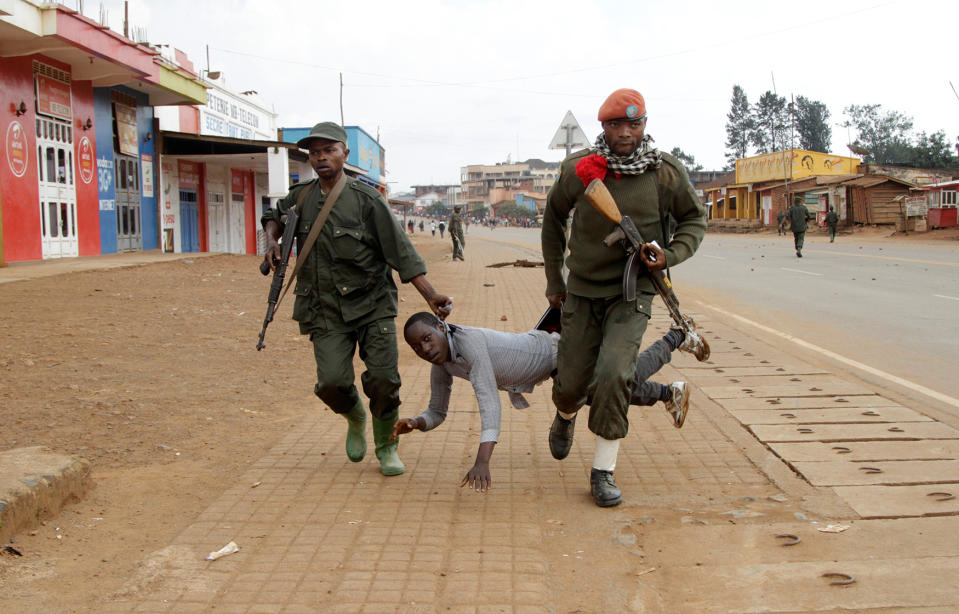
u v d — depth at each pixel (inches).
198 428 203.0
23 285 443.2
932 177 1752.0
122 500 153.6
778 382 250.5
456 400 234.5
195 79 796.0
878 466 166.7
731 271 704.4
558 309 170.7
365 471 172.1
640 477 164.7
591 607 111.3
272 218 168.9
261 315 383.9
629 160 146.6
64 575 121.0
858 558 123.6
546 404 230.1
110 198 724.7
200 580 119.5
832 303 462.3
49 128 627.5
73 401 220.2
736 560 124.5
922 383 255.0
